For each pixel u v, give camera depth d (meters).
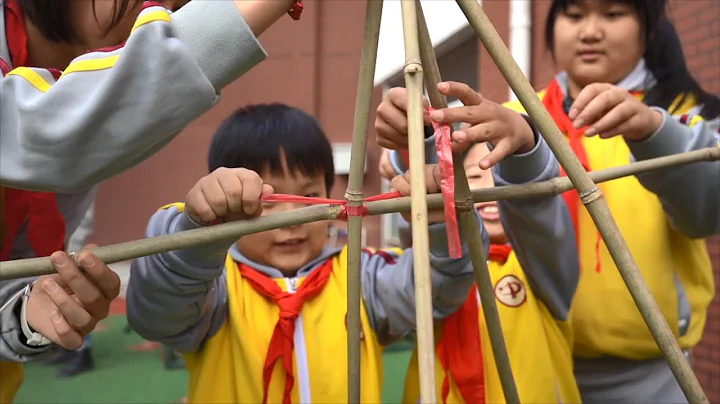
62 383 1.78
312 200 0.50
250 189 0.49
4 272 0.43
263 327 0.72
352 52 2.96
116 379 1.82
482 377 0.71
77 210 0.74
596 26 0.81
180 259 0.56
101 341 2.28
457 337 0.73
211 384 0.69
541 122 0.44
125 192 3.34
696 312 0.80
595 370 0.81
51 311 0.48
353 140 0.47
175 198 3.26
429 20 2.22
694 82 0.87
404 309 0.68
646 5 0.82
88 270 0.44
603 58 0.82
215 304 0.69
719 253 1.34
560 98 0.88
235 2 0.44
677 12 1.45
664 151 0.64
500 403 0.71
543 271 0.69
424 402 0.37
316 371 0.70
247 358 0.68
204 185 0.50
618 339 0.76
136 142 0.42
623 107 0.60
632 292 0.42
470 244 0.53
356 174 0.47
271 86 3.01
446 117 0.47
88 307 0.46
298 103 2.97
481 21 0.45
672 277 0.77
